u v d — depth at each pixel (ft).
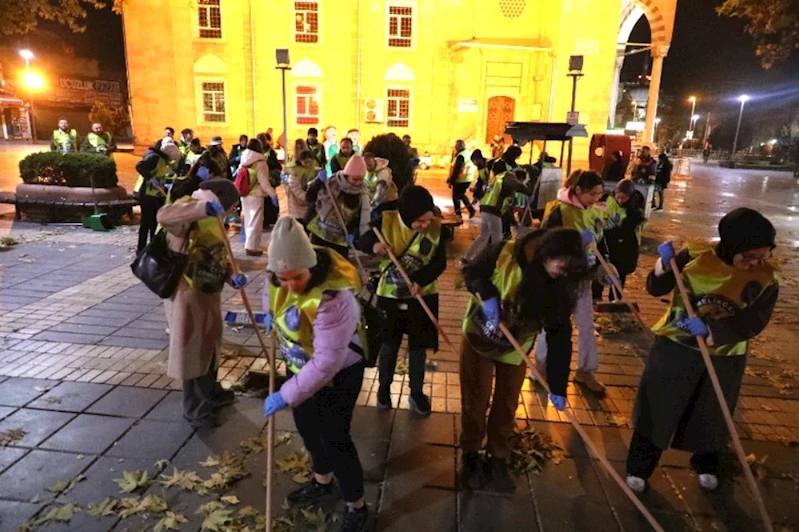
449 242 33.09
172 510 10.07
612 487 11.14
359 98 84.12
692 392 10.34
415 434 12.61
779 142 150.61
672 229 41.37
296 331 8.46
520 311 9.49
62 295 20.90
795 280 27.86
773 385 15.75
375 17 82.53
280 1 81.15
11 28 44.68
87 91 149.38
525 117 87.97
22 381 14.28
